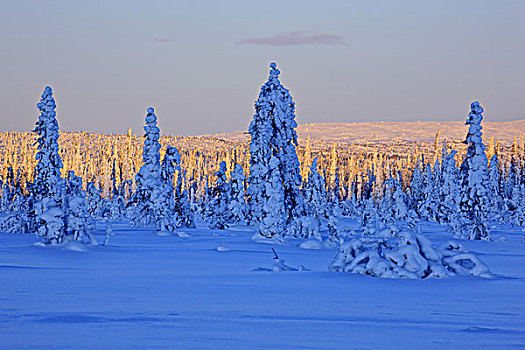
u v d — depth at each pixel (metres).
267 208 45.59
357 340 10.48
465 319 13.16
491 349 9.91
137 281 19.83
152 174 59.00
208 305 14.53
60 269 23.38
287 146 56.25
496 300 16.64
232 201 65.06
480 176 56.09
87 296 15.77
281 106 56.03
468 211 56.00
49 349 9.25
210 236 49.34
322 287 18.94
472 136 56.53
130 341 9.97
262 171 59.09
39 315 12.50
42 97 42.53
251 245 40.44
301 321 12.41
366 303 15.49
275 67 56.00
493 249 42.75
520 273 25.94
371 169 156.62
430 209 96.38
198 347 9.61
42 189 42.66
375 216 67.62
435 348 9.92
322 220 57.47
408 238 23.38
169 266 25.78
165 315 12.83
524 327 12.20
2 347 9.34
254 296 16.45
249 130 61.09
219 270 24.31
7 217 50.41
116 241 41.75
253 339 10.37
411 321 12.72
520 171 134.00
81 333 10.60
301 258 31.52
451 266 23.64
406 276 22.06
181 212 64.25
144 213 61.88
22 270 22.41
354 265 23.45
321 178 57.81
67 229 35.41
